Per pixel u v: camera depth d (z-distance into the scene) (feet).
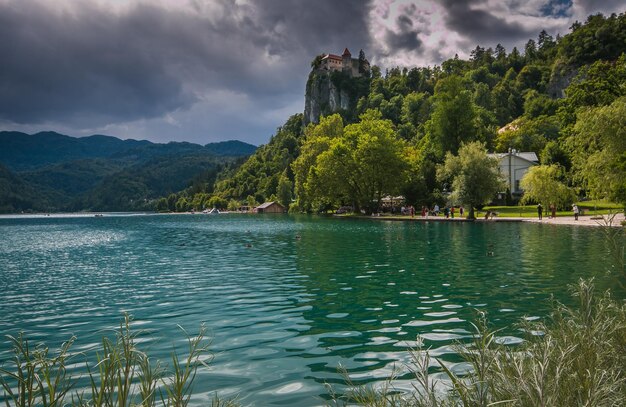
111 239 153.99
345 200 310.04
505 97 635.25
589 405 11.46
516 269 59.93
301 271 64.34
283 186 528.63
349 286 51.42
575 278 51.49
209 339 31.45
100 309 43.01
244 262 77.25
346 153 277.64
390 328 33.19
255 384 22.70
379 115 323.78
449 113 309.83
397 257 77.25
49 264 83.76
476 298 42.88
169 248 111.04
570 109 215.92
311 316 37.68
